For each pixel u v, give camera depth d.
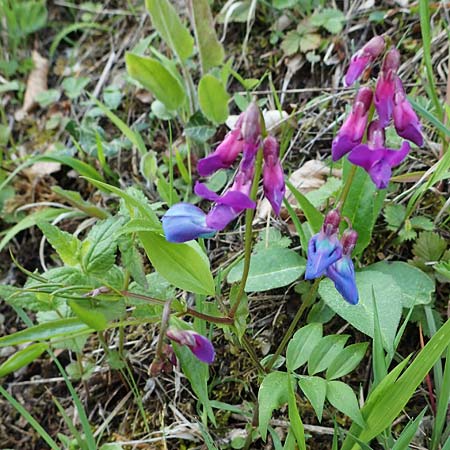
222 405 0.19
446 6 0.26
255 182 0.14
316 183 0.23
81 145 0.27
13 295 0.18
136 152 0.27
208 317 0.16
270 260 0.19
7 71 0.32
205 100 0.24
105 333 0.23
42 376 0.23
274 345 0.20
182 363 0.16
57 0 0.35
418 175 0.20
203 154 0.26
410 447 0.17
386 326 0.17
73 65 0.32
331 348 0.16
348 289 0.15
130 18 0.32
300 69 0.27
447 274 0.18
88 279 0.17
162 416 0.20
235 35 0.29
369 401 0.15
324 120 0.25
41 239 0.26
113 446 0.18
